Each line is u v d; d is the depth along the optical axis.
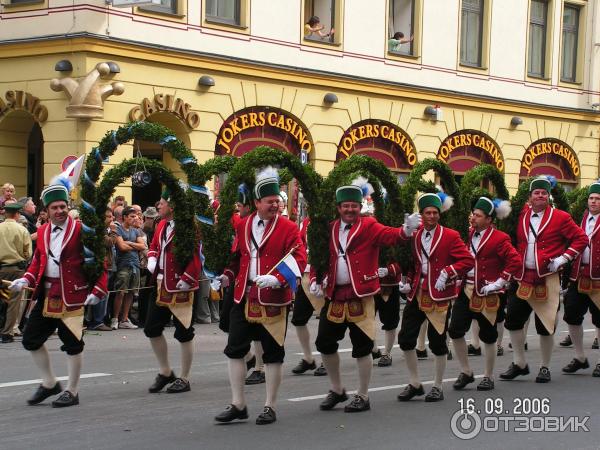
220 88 21.36
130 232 15.53
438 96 26.66
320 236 9.16
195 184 10.17
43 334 9.41
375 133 25.14
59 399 9.36
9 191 15.62
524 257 11.26
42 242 9.30
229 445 7.85
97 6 19.03
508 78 28.95
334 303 9.16
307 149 23.44
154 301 10.14
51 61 19.36
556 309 11.19
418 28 26.30
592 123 31.70
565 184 31.17
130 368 11.70
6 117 20.19
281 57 22.72
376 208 10.35
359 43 24.67
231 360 8.73
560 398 10.09
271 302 8.64
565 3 30.91
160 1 19.11
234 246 8.98
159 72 20.14
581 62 31.44
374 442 8.02
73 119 18.98
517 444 8.07
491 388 10.59
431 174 26.69
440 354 9.86
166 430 8.37
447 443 8.04
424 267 9.90
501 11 28.69
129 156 19.44
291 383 10.95
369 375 9.29
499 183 12.42
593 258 11.77
